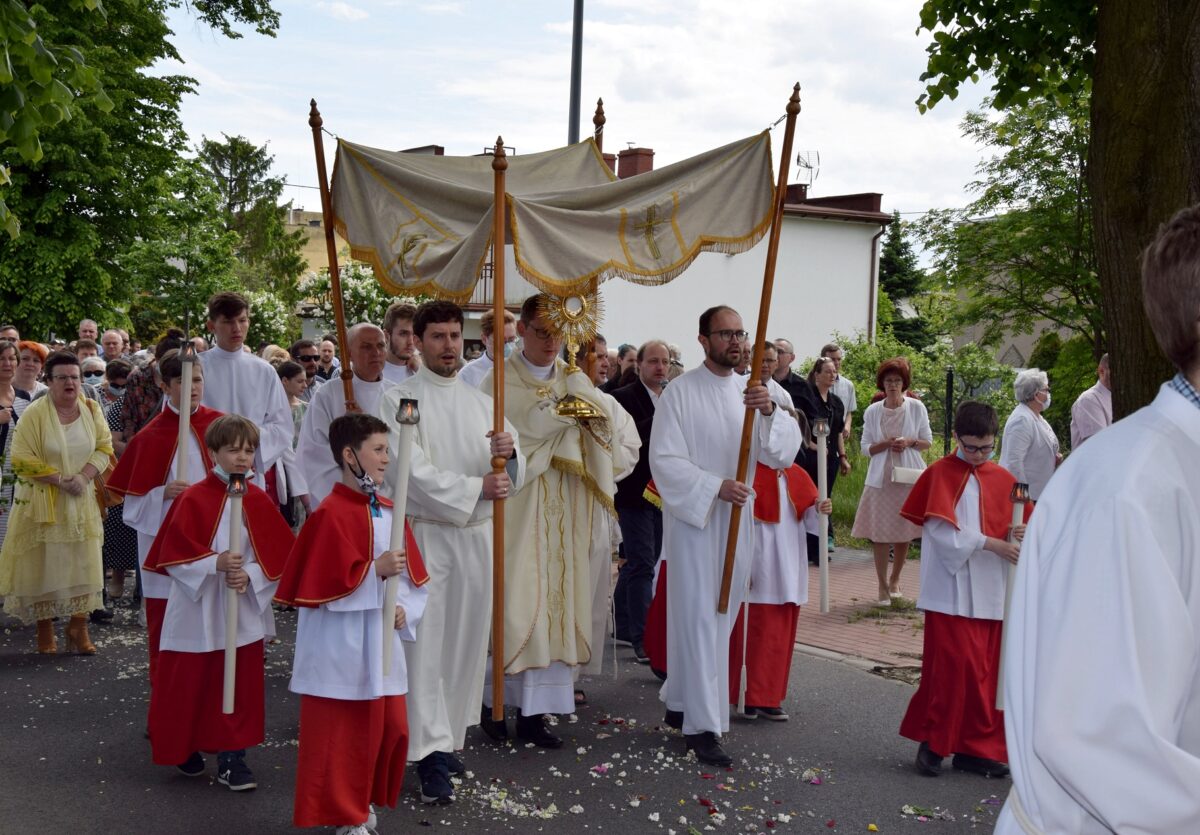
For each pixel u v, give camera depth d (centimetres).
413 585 459
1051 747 161
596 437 614
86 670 726
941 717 552
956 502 544
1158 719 157
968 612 547
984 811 512
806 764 574
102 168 2938
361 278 2341
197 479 621
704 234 563
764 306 559
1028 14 696
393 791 460
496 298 533
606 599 631
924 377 1966
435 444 543
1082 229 1812
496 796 517
